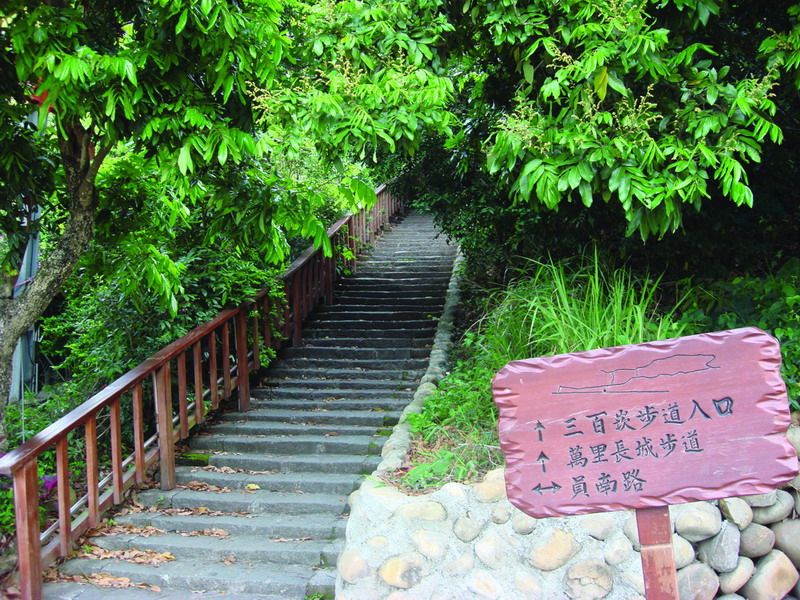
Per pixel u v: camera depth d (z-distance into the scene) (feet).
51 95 10.29
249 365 20.43
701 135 11.08
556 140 11.25
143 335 18.60
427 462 12.58
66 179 13.42
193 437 18.20
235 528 14.29
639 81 12.25
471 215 22.45
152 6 11.63
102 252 14.66
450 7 14.32
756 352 7.56
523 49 13.28
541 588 10.28
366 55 12.44
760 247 16.85
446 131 11.59
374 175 26.86
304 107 11.35
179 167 11.10
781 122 15.44
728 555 10.43
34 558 11.67
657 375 7.69
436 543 10.64
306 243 27.12
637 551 10.18
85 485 16.07
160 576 12.71
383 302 27.22
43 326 21.25
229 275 18.79
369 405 19.70
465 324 23.94
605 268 15.83
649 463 7.57
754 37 15.20
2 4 10.53
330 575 12.67
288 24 12.63
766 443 7.42
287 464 16.74
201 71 11.76
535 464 7.77
